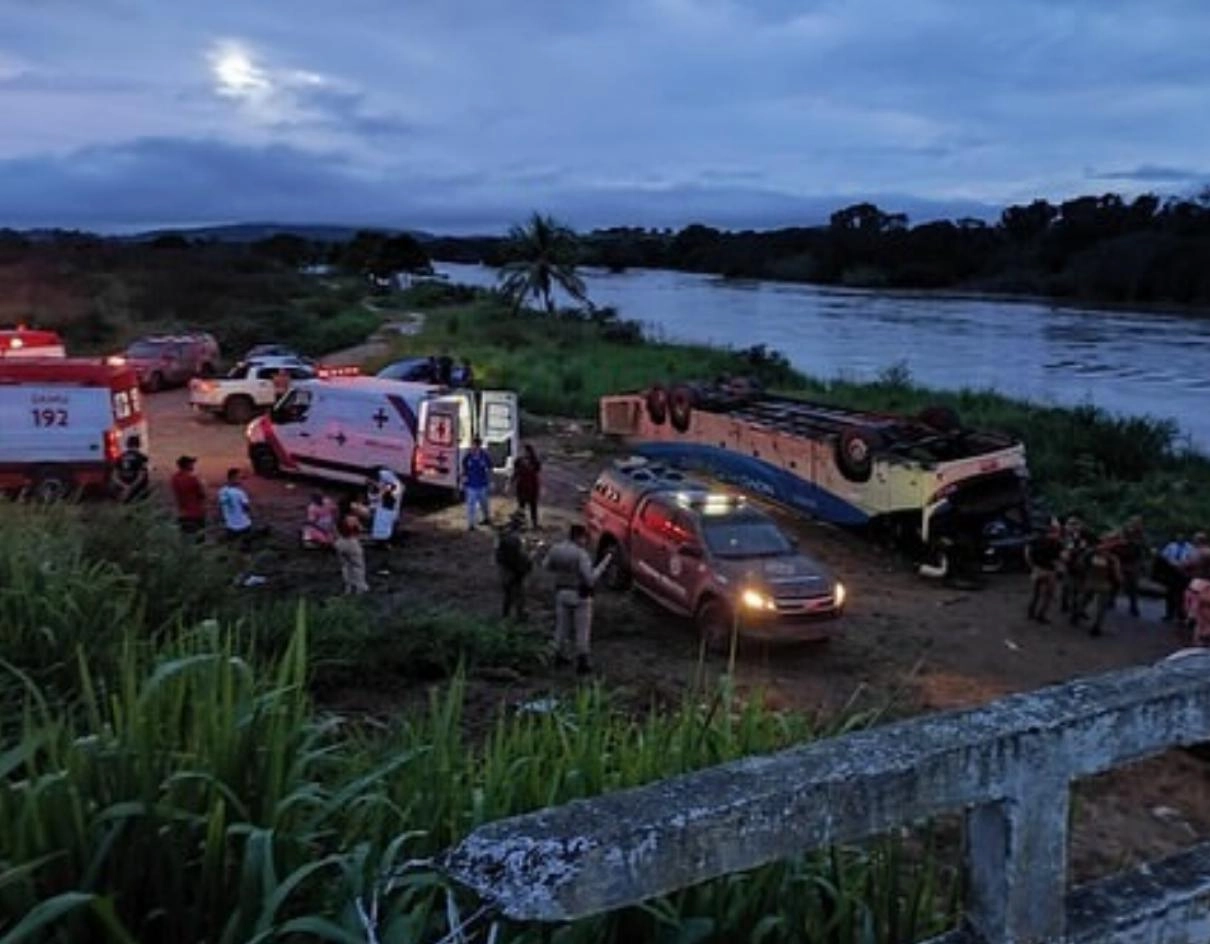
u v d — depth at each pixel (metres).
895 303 127.19
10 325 47.53
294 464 23.97
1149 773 11.28
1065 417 32.34
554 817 1.57
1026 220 165.25
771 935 2.91
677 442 26.67
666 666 14.06
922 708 13.41
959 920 2.12
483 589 17.23
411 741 3.88
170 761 2.88
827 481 21.86
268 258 86.94
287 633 10.09
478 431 23.86
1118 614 18.06
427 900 2.26
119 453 21.23
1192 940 2.02
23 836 2.45
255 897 2.45
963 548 19.66
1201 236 134.88
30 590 6.12
